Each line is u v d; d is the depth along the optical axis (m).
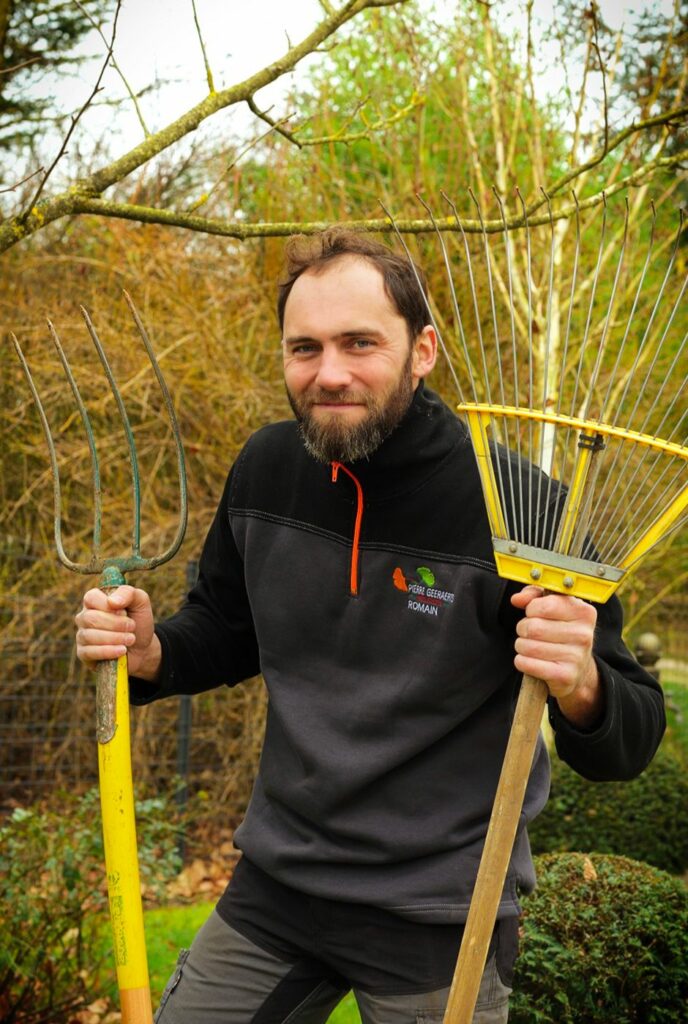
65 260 6.25
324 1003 2.05
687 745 6.62
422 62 5.77
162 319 6.31
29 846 3.52
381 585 1.89
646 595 7.58
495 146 5.98
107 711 1.89
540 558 1.58
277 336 6.49
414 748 1.82
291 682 1.97
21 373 6.38
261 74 2.63
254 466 2.13
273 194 6.46
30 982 3.34
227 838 5.95
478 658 1.82
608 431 1.58
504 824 1.54
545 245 5.50
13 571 6.50
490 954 1.81
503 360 6.16
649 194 5.71
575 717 1.69
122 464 6.42
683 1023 2.80
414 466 1.88
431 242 6.11
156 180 6.47
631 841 4.61
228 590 2.26
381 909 1.83
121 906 1.81
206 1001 2.03
